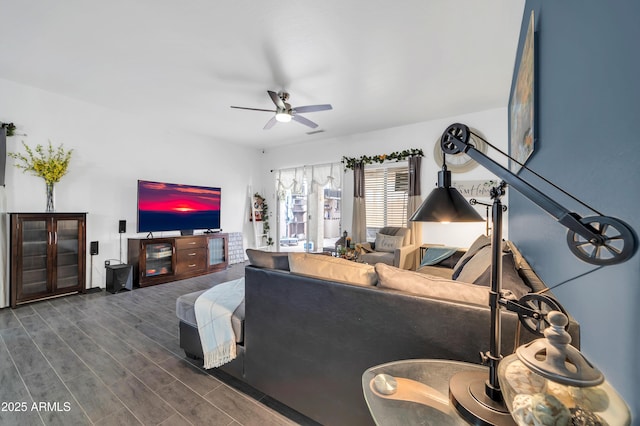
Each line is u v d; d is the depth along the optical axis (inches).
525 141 76.5
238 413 65.6
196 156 219.9
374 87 136.4
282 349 65.6
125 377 78.4
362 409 54.4
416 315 48.1
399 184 202.8
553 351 24.8
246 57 110.7
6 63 117.6
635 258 25.3
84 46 104.5
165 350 93.4
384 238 187.6
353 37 98.0
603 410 22.4
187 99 152.8
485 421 29.5
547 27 55.6
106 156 169.0
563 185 45.9
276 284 66.2
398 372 42.3
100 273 166.7
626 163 26.6
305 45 102.8
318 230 243.4
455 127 34.6
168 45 103.4
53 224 140.9
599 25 32.8
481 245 98.8
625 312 27.1
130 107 166.4
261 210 273.0
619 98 28.0
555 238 52.2
